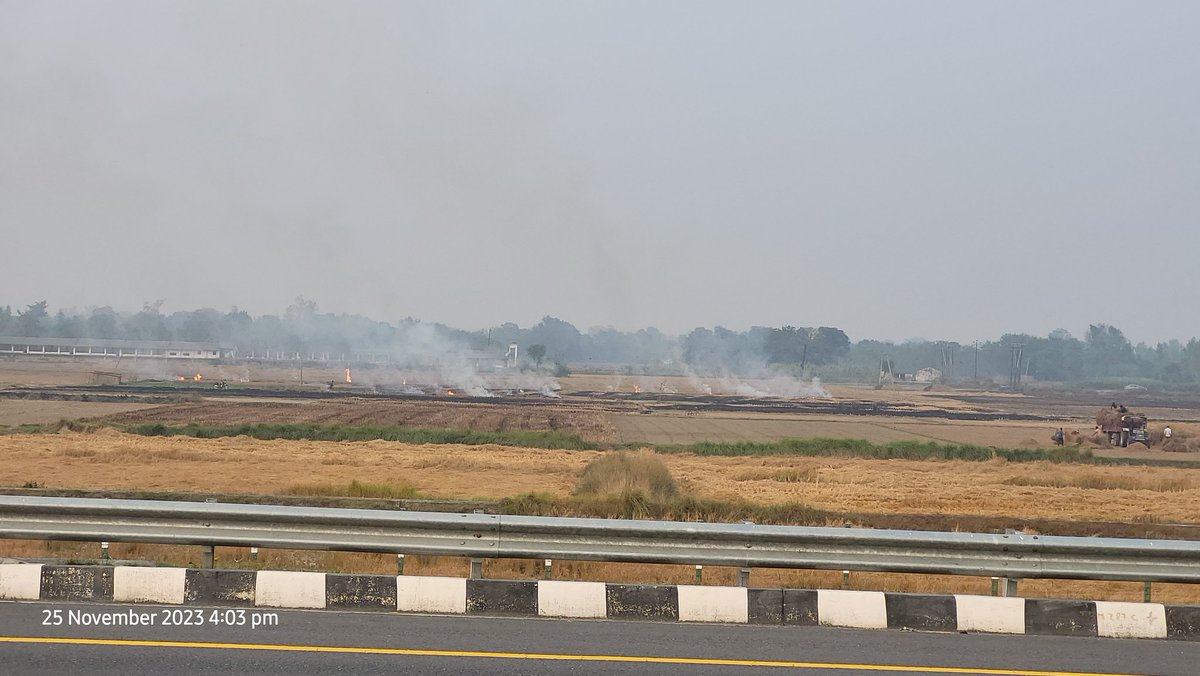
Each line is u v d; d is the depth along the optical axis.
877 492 37.94
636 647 10.59
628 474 29.48
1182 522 30.17
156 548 15.89
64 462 40.38
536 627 11.41
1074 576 12.32
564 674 9.46
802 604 12.16
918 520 23.20
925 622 12.11
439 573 14.79
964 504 34.09
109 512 12.46
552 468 44.28
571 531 12.34
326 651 10.03
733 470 47.94
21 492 20.33
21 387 106.19
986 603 12.16
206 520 12.48
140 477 35.44
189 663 9.46
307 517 12.33
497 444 60.50
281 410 84.31
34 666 9.20
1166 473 52.53
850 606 12.12
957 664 10.36
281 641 10.38
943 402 154.38
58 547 15.83
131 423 65.56
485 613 12.07
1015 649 11.16
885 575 16.06
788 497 34.62
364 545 12.40
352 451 52.34
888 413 115.06
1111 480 44.50
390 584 12.17
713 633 11.41
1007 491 40.03
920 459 58.88
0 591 12.05
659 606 12.14
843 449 60.28
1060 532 23.56
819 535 12.22
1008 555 12.33
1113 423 79.31
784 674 9.70
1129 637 12.06
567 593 12.12
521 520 12.37
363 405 94.56
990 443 77.12
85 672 9.07
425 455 51.22
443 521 12.28
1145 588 12.86
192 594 12.13
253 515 12.37
